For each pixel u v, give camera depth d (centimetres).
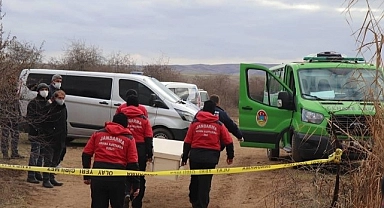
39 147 1000
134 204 848
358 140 679
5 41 998
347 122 938
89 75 1520
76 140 1742
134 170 686
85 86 1519
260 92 1241
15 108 1010
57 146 998
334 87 1170
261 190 993
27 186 980
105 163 674
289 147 1187
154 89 1452
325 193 725
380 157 615
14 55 1039
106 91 1504
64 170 667
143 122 829
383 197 322
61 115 993
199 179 811
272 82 1304
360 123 698
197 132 812
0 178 956
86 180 693
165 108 1423
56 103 988
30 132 986
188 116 1416
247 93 1218
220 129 812
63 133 999
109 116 1494
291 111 1183
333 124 746
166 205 912
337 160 690
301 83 1184
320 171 752
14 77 998
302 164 740
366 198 627
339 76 1193
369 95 648
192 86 2208
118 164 675
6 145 1055
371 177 621
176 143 938
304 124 1067
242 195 980
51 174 1018
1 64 980
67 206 876
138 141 823
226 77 4162
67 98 1513
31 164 997
